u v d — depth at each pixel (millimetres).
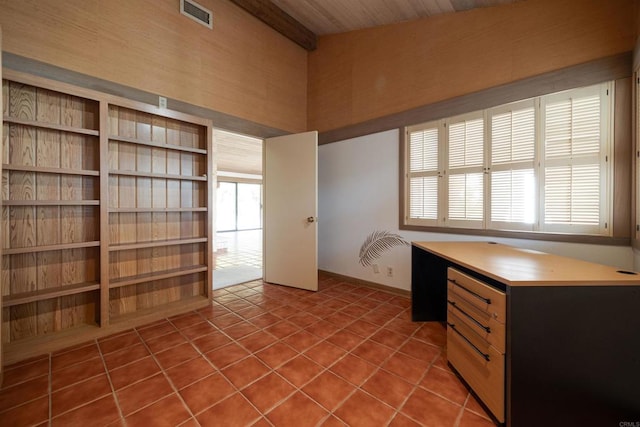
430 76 2850
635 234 1782
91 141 2211
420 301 2445
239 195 10734
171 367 1744
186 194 2828
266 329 2289
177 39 2689
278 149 3529
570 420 1224
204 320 2467
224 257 5488
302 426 1277
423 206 2918
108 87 2268
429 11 2746
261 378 1638
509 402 1210
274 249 3584
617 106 1880
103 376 1648
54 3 2018
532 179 2230
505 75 2381
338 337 2152
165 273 2551
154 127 2596
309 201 3316
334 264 3787
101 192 2146
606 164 1919
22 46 1896
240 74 3227
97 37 2211
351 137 3545
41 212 2027
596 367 1220
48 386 1551
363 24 3297
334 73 3730
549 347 1210
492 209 2449
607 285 1213
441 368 1753
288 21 3514
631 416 1227
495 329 1291
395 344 2049
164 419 1315
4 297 1831
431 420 1324
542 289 1201
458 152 2658
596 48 1966
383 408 1401
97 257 2195
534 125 2219
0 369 1531
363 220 3451
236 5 3166
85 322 2234
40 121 1915
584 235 1997
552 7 2143
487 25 2477
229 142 5953
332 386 1570
